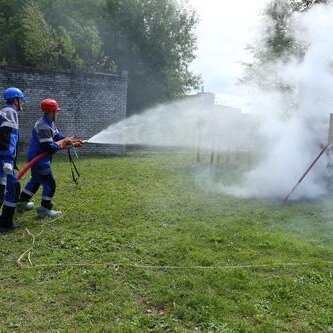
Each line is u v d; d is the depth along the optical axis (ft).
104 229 19.98
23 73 55.67
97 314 12.07
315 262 15.96
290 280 14.33
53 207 23.93
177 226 20.54
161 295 13.16
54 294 13.35
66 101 58.29
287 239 18.65
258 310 12.38
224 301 12.78
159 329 11.34
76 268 15.35
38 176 21.99
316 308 12.60
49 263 15.89
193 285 13.78
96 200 25.76
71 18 75.51
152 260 16.19
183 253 16.81
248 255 16.66
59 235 19.10
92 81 59.47
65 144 22.00
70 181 32.12
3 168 19.04
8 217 19.69
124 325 11.46
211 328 11.43
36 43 67.15
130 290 13.65
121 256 16.52
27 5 74.13
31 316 12.05
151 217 22.15
